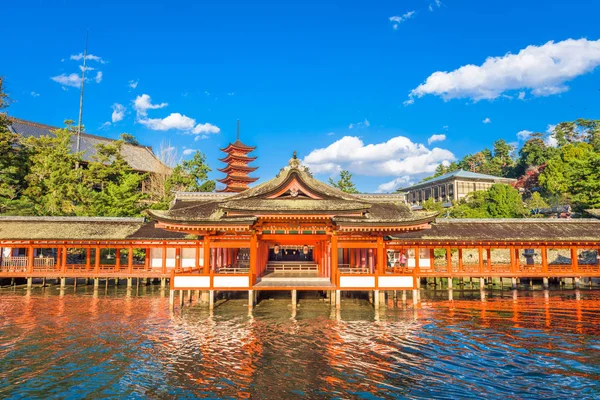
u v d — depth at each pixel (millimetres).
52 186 50531
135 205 55875
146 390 13789
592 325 23047
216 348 18312
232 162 66312
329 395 13383
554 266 37812
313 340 19609
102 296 33688
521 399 13109
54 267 38031
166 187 61156
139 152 82938
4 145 48156
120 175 61406
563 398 13180
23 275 36406
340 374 15188
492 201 65000
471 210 63906
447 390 13781
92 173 57688
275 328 21875
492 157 128125
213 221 25688
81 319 24219
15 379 14727
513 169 112500
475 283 43531
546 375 15125
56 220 39281
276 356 17203
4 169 49531
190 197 43156
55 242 36781
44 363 16359
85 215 49250
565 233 37844
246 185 66438
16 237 35906
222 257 32531
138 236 37250
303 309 26984
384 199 39938
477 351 17984
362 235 28516
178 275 26234
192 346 18594
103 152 61656
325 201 28484
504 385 14203
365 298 31000
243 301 29938
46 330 21562
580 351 18016
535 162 106062
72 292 36094
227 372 15375
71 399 13102
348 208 26578
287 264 36781
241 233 27609
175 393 13562
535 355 17438
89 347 18453
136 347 18469
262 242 31703
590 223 40469
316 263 36688
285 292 32812
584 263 48188
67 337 20125
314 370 15594
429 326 22531
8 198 50219
